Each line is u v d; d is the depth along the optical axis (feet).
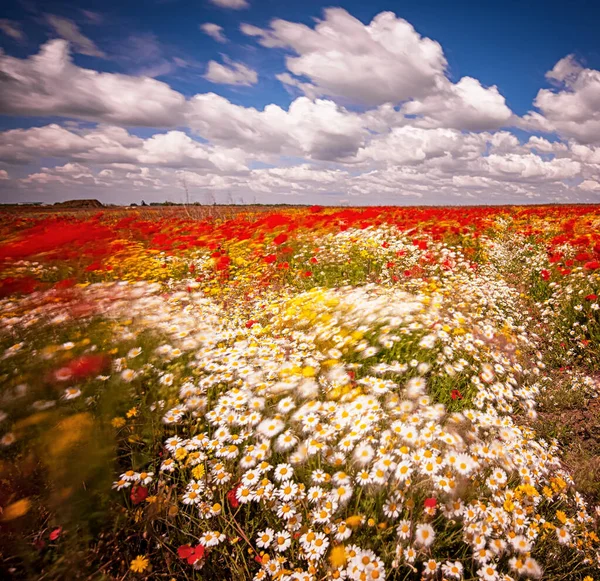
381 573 5.75
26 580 5.90
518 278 26.99
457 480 7.10
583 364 15.34
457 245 32.86
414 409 8.77
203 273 25.93
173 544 7.06
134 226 44.01
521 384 12.99
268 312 17.56
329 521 6.56
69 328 12.42
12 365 9.52
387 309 13.70
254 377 9.98
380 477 6.87
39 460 6.95
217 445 7.82
